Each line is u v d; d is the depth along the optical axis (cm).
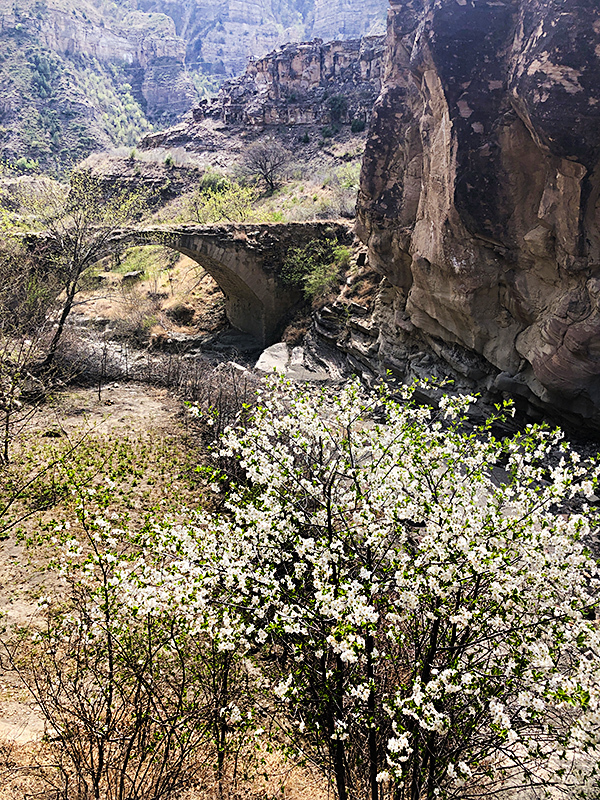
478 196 1070
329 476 476
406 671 454
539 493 448
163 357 2053
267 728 497
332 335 1895
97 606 425
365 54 4725
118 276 3158
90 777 450
